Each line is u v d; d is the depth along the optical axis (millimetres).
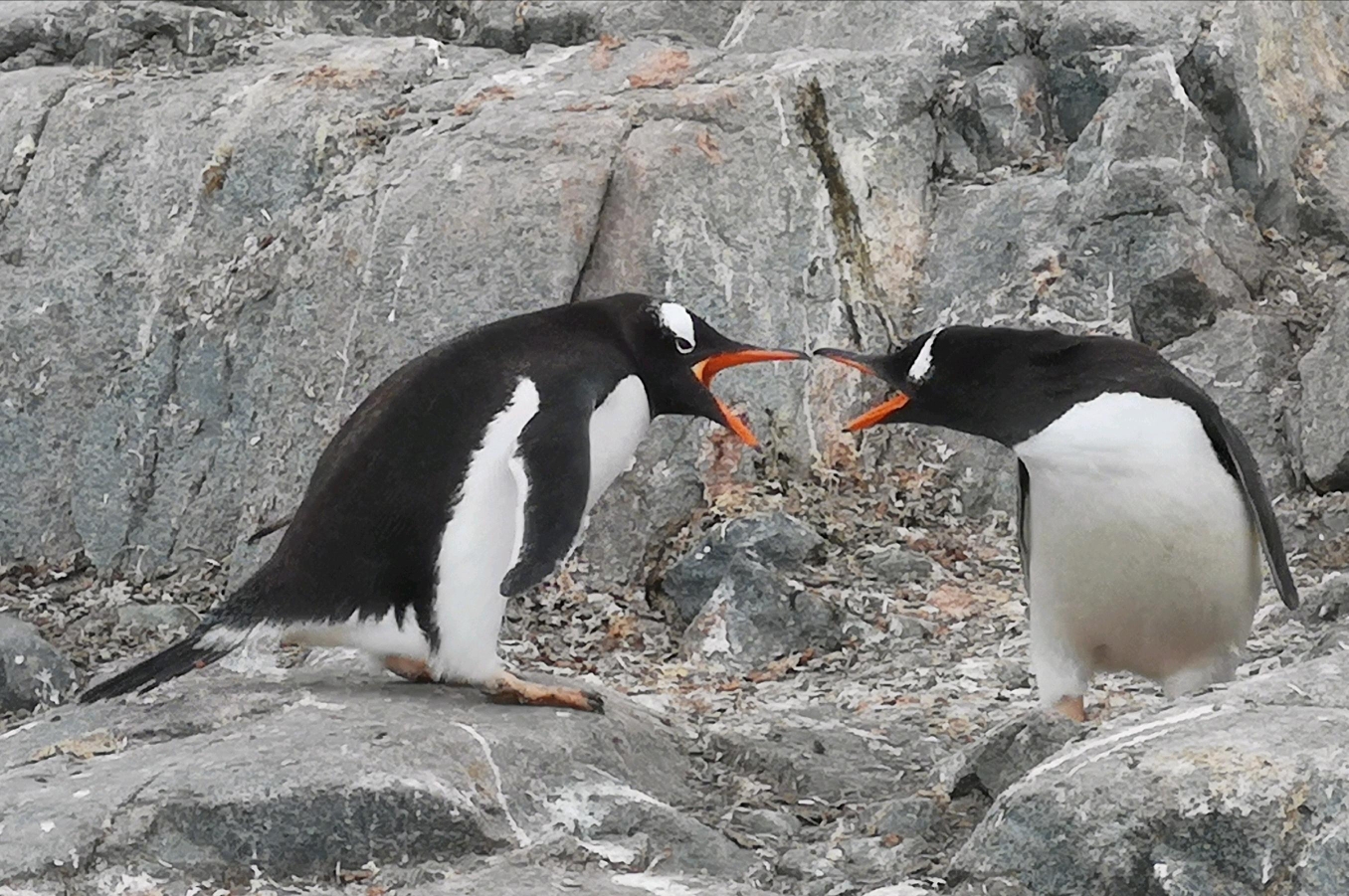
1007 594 12289
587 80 15375
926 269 15094
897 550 12742
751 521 12602
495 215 14094
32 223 15562
